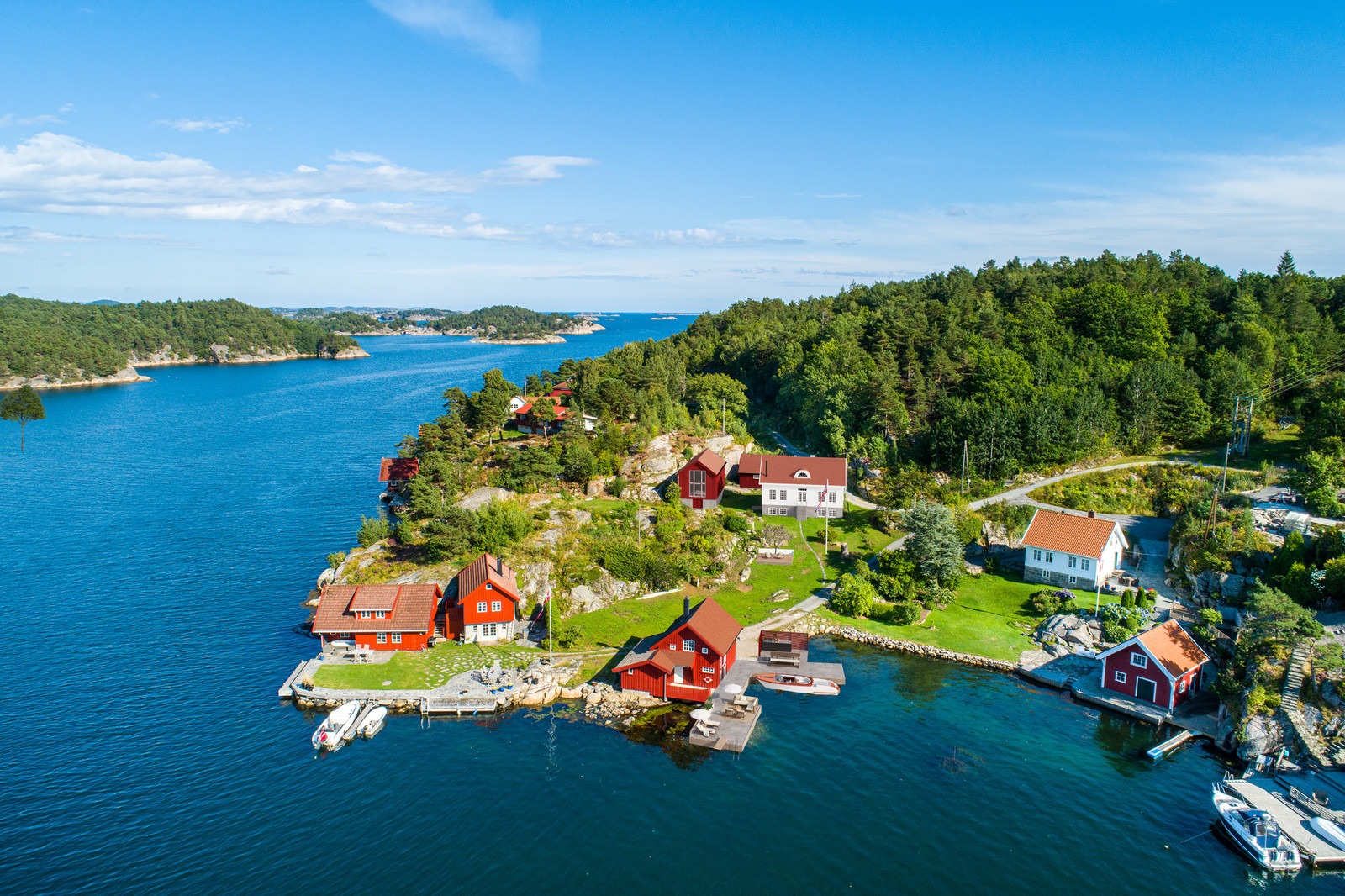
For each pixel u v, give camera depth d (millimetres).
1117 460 110625
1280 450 104875
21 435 195000
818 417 139000
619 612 82188
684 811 50562
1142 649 62531
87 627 80312
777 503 109188
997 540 96438
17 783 53594
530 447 113625
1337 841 46000
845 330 181125
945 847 46781
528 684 66562
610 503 105000
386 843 47531
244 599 88250
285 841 47781
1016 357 128250
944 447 112438
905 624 78938
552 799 52062
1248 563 74875
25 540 109562
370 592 75500
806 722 61750
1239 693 59375
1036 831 48219
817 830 48438
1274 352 124938
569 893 43219
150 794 52531
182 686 68188
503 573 81438
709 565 91125
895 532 101875
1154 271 189875
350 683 67750
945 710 63312
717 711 62719
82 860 46000
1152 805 50750
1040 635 75250
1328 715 54906
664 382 169625
